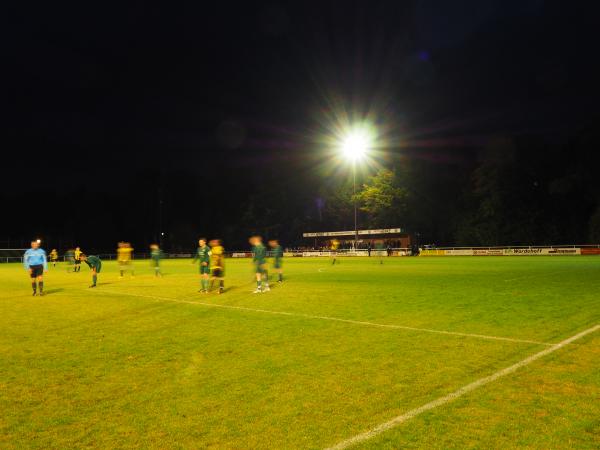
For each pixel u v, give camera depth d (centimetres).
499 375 616
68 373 663
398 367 662
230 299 1467
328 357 725
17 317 1164
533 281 1844
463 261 3809
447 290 1581
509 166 5972
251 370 663
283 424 479
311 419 489
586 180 5656
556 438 438
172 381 621
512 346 766
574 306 1162
